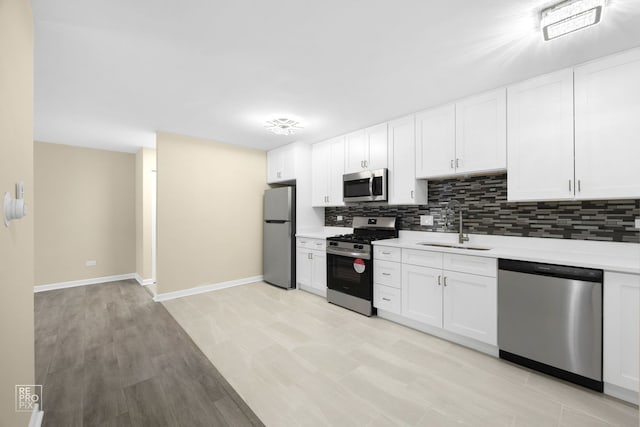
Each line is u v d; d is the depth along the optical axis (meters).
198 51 1.96
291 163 4.45
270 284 4.66
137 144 4.52
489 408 1.72
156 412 1.72
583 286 1.86
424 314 2.73
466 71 2.21
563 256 2.11
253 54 2.00
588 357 1.85
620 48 1.88
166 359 2.32
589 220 2.25
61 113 3.12
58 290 4.33
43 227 4.33
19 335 1.24
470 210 2.96
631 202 2.08
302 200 4.45
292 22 1.67
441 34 1.77
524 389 1.90
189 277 4.11
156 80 2.37
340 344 2.55
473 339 2.45
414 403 1.77
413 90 2.56
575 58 2.01
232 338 2.69
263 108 3.00
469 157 2.65
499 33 1.75
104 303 3.73
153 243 4.78
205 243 4.27
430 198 3.28
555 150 2.17
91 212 4.73
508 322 2.20
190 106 2.93
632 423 1.58
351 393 1.88
